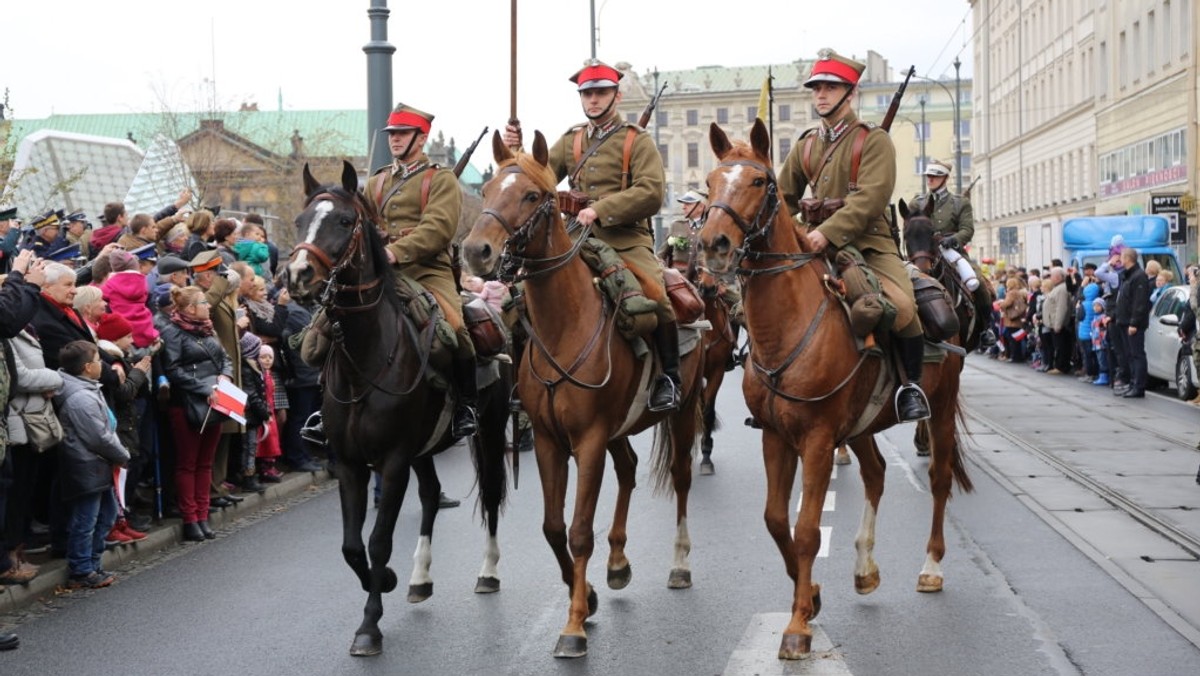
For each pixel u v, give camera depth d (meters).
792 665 7.07
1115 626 7.68
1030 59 71.19
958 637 7.52
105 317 10.31
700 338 9.16
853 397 7.59
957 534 10.34
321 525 11.58
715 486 12.92
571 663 7.23
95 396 9.29
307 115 76.00
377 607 7.65
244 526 11.60
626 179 8.62
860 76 8.22
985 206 84.88
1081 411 19.05
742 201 7.15
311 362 8.09
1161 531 10.30
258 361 12.24
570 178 8.76
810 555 7.27
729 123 120.75
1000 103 80.44
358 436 7.76
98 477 9.23
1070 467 13.60
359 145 73.44
